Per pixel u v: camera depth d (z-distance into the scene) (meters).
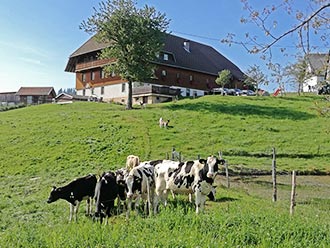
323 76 11.41
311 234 10.20
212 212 12.21
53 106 58.44
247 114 50.66
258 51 10.92
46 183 24.59
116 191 14.58
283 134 42.38
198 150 36.31
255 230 10.04
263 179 28.36
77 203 15.39
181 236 9.20
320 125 45.81
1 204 18.70
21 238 9.72
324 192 24.55
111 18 54.78
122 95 73.94
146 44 54.75
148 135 40.00
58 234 9.75
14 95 111.69
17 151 34.78
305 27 10.45
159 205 15.14
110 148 35.38
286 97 62.81
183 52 85.31
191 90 81.75
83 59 82.69
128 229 10.09
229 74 76.94
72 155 33.44
